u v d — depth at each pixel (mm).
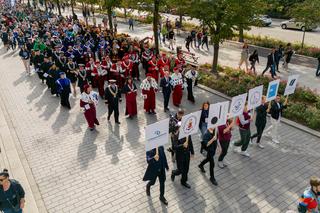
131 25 37781
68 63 16969
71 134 12820
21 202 7125
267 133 12508
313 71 21234
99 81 16359
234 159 11023
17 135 12852
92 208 8805
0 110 15273
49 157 11242
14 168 10617
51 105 15789
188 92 15797
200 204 8883
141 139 12352
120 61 17641
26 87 18469
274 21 44281
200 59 24469
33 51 19297
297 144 12023
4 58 25500
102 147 11812
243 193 9328
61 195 9336
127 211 8664
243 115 10531
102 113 14766
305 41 30531
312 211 6996
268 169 10469
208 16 17734
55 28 29359
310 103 15617
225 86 17188
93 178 10055
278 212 8617
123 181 9883
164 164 8672
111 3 27172
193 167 10555
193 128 8922
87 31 26656
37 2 65625
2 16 44594
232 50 27344
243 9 17531
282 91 16578
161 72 16391
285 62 21641
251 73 19766
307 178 10016
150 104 14438
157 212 8602
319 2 24234
